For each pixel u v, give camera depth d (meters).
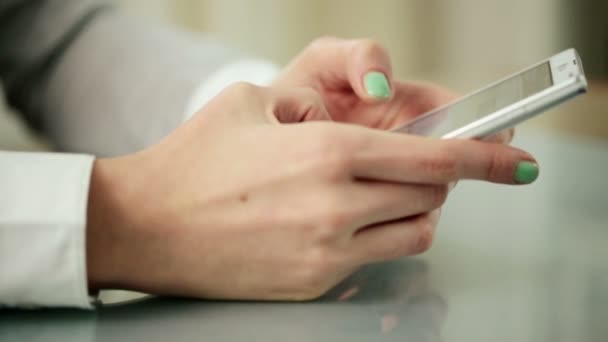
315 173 0.45
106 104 0.84
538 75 0.46
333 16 1.67
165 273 0.46
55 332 0.44
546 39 1.69
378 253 0.46
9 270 0.45
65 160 0.47
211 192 0.46
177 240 0.46
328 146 0.45
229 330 0.44
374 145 0.45
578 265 0.50
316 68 0.60
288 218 0.45
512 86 0.48
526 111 0.44
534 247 0.53
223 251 0.46
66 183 0.46
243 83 0.50
